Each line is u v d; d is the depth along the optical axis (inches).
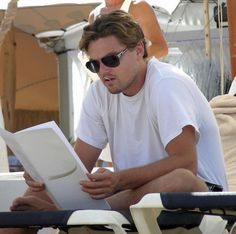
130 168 290.0
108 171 285.4
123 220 240.8
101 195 282.7
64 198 291.0
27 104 1264.8
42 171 283.4
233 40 645.3
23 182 382.0
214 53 955.3
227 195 221.8
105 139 342.3
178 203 223.0
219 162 319.0
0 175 415.8
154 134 310.3
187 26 987.3
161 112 299.9
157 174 287.1
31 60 1233.4
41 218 243.3
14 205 298.8
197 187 270.1
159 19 962.1
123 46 302.2
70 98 946.1
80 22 954.1
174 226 269.6
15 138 271.7
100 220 233.9
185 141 294.4
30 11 976.3
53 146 273.6
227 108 418.6
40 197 311.6
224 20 817.5
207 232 273.3
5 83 849.5
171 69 312.7
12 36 865.5
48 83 1266.0
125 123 318.7
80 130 343.9
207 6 850.8
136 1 530.6
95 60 304.5
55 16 982.4
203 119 313.4
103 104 328.8
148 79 309.7
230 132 411.8
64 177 284.5
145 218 229.9
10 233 285.7
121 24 301.9
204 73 896.3
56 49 965.8
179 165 290.2
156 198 225.1
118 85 305.1
